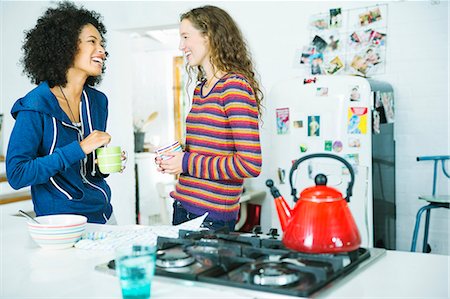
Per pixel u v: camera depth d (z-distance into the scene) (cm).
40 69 187
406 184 346
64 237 145
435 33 328
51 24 184
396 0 337
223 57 180
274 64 380
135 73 628
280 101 322
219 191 178
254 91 183
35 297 105
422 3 330
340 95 303
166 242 130
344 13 353
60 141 183
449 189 334
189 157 175
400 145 346
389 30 341
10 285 114
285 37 374
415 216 345
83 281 115
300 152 316
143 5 416
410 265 121
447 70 327
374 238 313
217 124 176
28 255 140
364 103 298
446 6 324
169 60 607
